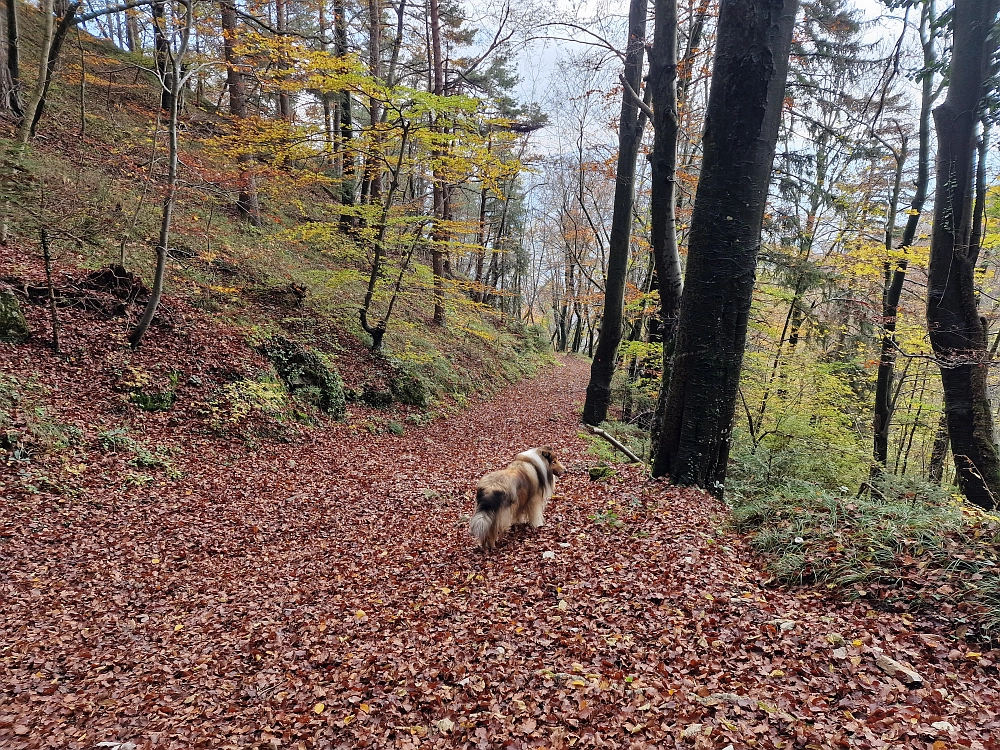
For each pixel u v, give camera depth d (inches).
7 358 350.3
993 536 162.9
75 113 671.1
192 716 154.3
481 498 233.8
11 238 435.8
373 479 391.9
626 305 661.9
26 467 289.1
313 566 258.8
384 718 144.0
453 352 813.9
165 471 341.1
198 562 261.6
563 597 189.2
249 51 535.5
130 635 201.5
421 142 517.7
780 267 457.7
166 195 416.2
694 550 200.4
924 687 120.1
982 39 277.6
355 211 553.0
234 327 501.4
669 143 380.2
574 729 128.6
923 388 637.3
